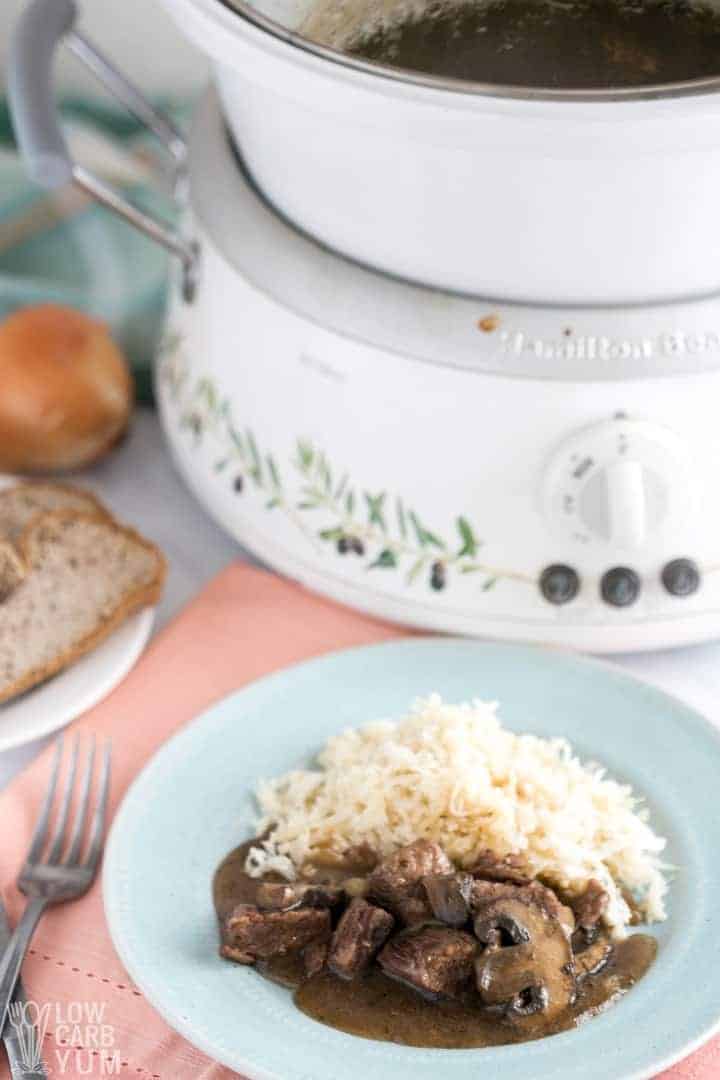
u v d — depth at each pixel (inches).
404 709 44.0
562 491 42.4
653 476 42.0
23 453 50.0
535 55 39.3
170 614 47.6
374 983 39.0
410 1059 37.5
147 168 53.4
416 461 42.9
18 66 44.7
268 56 39.1
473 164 39.1
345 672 44.4
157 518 49.9
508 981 38.1
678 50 39.3
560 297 41.4
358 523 44.1
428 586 44.1
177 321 47.7
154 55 53.7
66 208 54.1
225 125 45.9
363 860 41.1
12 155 54.1
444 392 42.0
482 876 40.0
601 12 40.1
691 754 42.5
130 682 45.4
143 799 41.9
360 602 45.1
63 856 41.9
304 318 42.8
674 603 43.6
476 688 44.2
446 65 39.2
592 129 37.6
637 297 41.3
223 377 45.4
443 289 41.9
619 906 39.9
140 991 39.1
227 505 46.6
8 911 41.0
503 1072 37.2
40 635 45.5
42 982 39.9
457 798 40.6
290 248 43.0
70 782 43.0
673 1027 37.7
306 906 39.8
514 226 40.1
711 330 41.3
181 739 42.9
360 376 42.6
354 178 40.6
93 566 46.9
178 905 40.3
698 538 42.9
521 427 42.0
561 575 43.1
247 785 42.6
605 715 43.6
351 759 42.2
